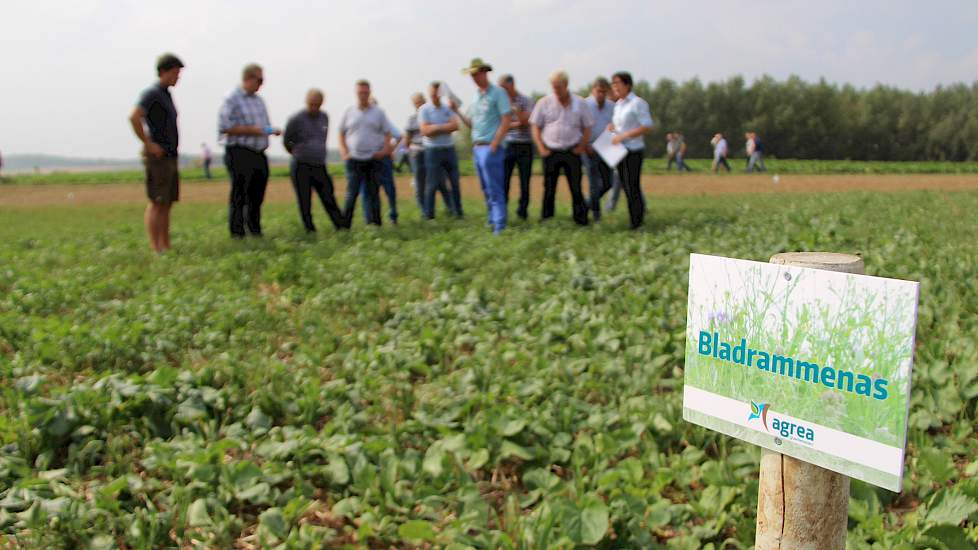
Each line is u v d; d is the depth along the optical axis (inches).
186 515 117.3
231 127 364.8
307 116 398.0
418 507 123.2
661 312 215.0
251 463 127.4
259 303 242.4
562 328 204.4
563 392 164.4
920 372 165.3
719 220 423.2
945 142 3235.7
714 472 127.3
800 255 71.7
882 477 63.4
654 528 116.0
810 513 75.4
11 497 121.1
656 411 149.6
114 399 150.6
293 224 464.4
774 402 70.6
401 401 162.6
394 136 424.2
